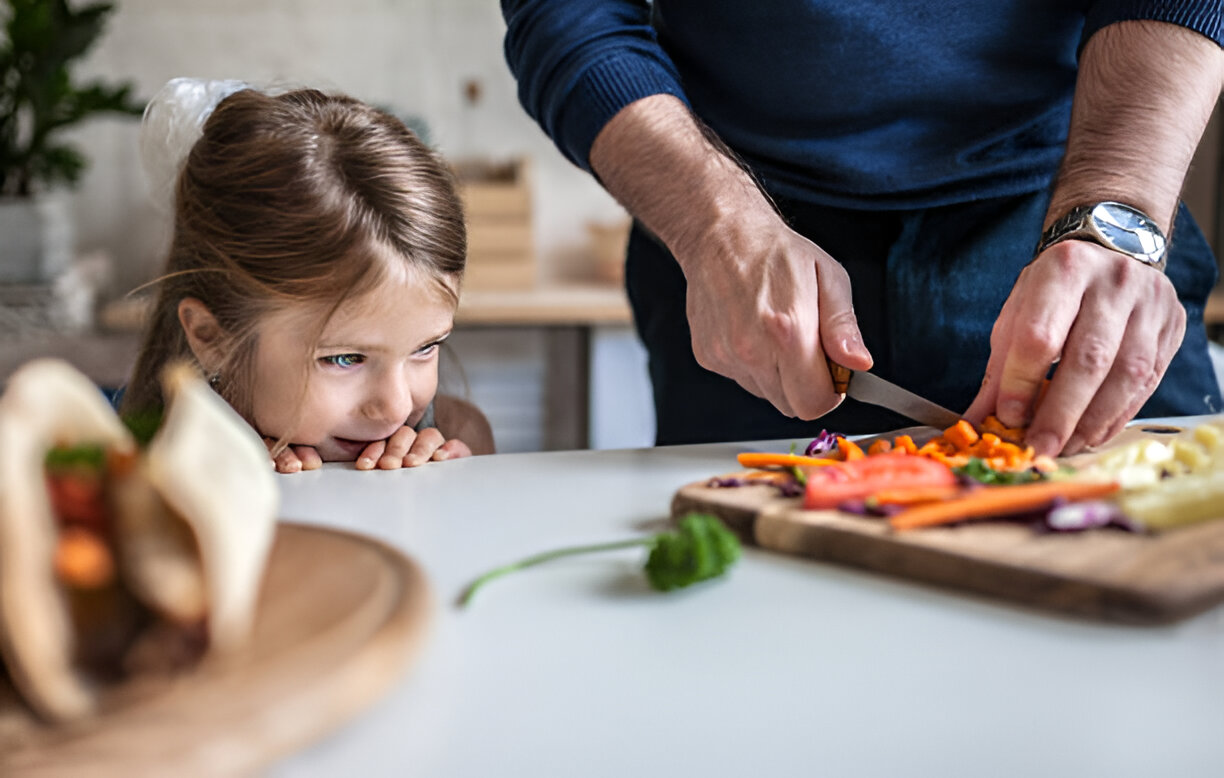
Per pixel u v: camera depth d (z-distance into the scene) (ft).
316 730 1.25
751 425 3.97
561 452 3.00
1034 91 3.59
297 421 3.44
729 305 2.84
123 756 1.13
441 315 3.50
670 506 2.31
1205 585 1.64
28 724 1.24
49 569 1.25
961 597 1.80
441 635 1.66
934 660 1.55
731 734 1.34
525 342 9.55
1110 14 3.07
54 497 1.30
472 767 1.26
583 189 10.19
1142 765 1.25
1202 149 9.45
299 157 3.41
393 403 3.44
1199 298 3.87
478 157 9.99
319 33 9.66
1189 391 3.84
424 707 1.41
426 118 9.88
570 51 3.25
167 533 1.35
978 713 1.39
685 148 3.06
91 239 9.63
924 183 3.60
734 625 1.69
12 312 7.69
